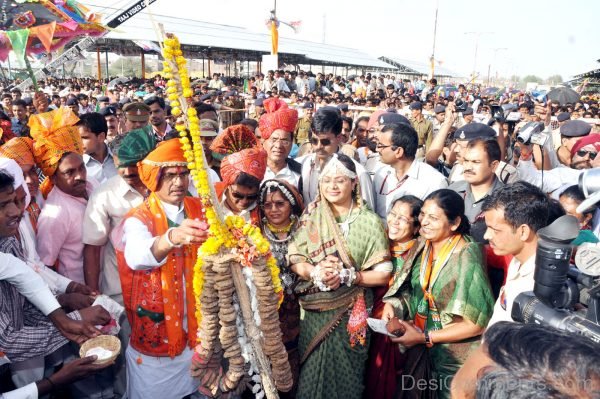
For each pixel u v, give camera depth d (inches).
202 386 79.0
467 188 127.0
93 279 111.7
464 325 88.6
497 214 76.1
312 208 107.8
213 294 72.7
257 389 73.9
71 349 113.7
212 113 199.8
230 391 80.4
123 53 834.8
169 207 93.5
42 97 263.9
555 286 52.5
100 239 110.0
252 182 105.7
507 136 208.5
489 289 89.5
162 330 95.2
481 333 88.9
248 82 796.6
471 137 138.4
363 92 817.5
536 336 32.2
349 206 107.1
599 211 108.8
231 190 108.4
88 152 159.0
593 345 31.0
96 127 158.4
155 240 81.7
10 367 94.7
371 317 106.8
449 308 89.9
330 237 104.0
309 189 143.2
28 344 84.8
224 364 94.3
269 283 73.4
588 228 111.2
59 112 111.6
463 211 93.1
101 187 111.3
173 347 94.1
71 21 194.1
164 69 64.6
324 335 103.0
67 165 108.4
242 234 71.5
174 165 87.8
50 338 87.3
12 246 92.5
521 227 74.2
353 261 102.9
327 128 136.7
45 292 86.3
